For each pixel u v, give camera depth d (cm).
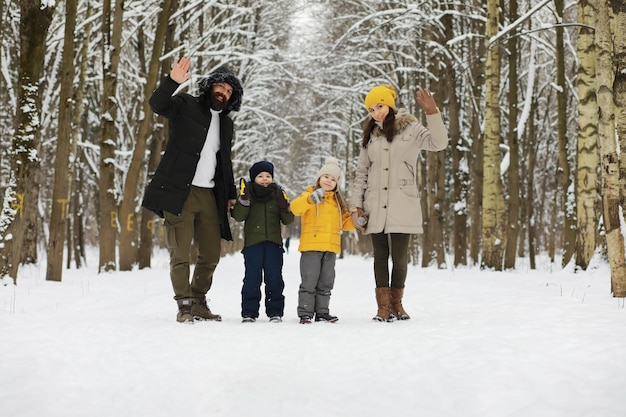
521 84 2342
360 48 2303
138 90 2059
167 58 1736
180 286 534
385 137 568
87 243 3738
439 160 1959
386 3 2123
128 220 1528
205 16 2208
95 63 1997
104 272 1430
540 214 3134
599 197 1505
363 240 3606
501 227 1505
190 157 553
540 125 2622
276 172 4297
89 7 1451
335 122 3653
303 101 3422
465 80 2052
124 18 1680
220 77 566
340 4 2389
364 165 585
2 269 914
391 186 556
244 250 577
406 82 2178
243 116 2369
